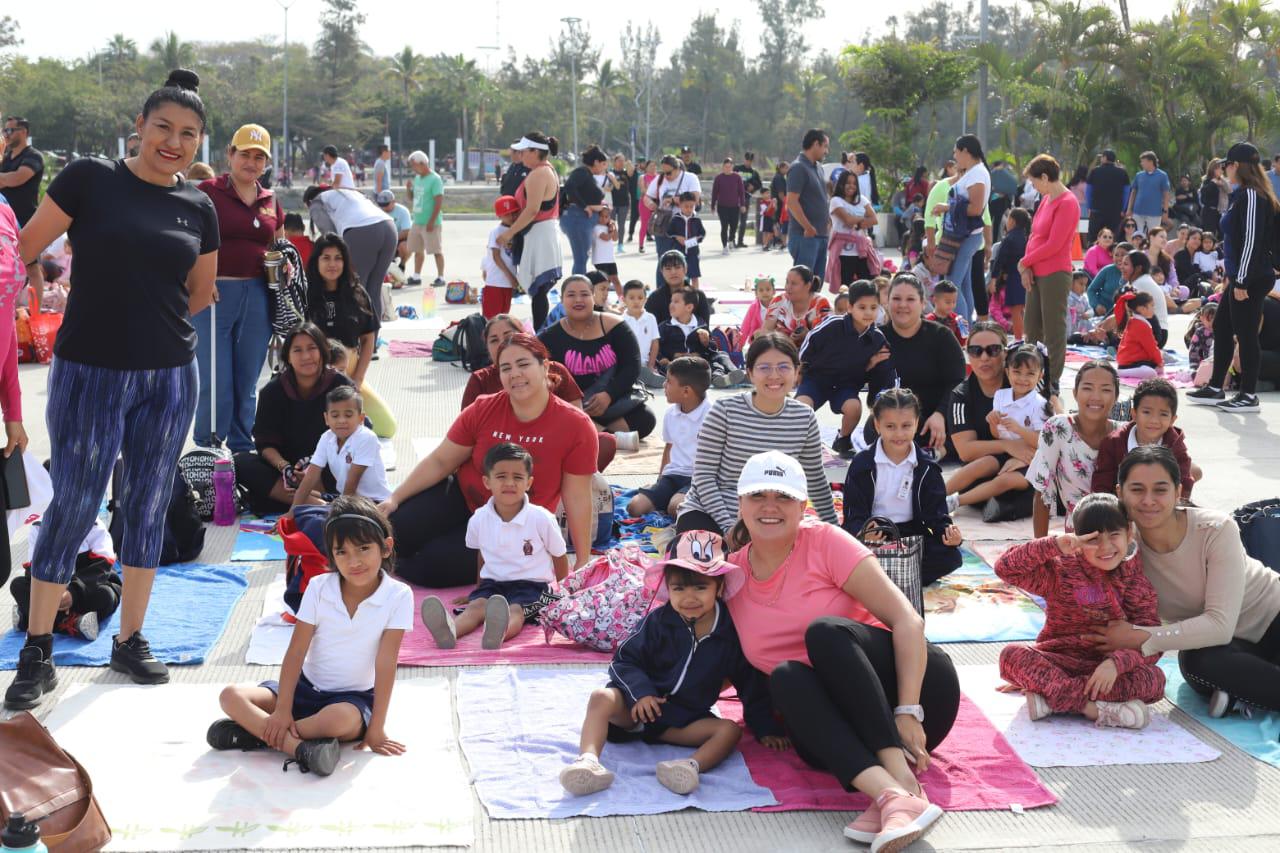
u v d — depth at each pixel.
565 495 5.90
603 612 5.11
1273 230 9.73
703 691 4.23
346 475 6.44
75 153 78.44
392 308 14.61
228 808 3.75
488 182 67.50
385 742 4.18
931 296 11.30
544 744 4.25
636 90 100.56
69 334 4.57
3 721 3.50
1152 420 5.61
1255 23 29.83
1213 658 4.55
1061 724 4.51
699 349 10.95
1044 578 4.59
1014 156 31.47
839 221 13.23
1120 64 30.14
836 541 4.18
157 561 4.78
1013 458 6.96
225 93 87.56
